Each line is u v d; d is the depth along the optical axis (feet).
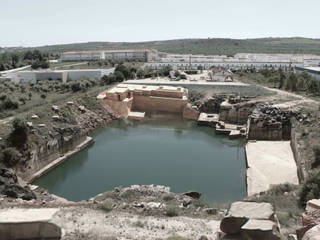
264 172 182.29
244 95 322.14
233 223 54.80
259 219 53.42
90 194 163.73
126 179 181.88
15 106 263.49
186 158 217.36
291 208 103.19
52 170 200.23
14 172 160.97
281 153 214.48
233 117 297.74
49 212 69.67
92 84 395.75
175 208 101.14
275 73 449.48
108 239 75.87
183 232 83.41
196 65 586.45
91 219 90.74
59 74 424.87
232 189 166.50
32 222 63.16
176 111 336.70
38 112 233.76
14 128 187.83
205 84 393.29
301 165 169.78
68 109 272.10
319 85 320.50
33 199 127.13
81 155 225.97
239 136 266.36
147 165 203.41
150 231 83.82
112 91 343.46
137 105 352.08
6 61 610.24
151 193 131.44
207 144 250.98
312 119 230.07
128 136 274.16
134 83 404.36
